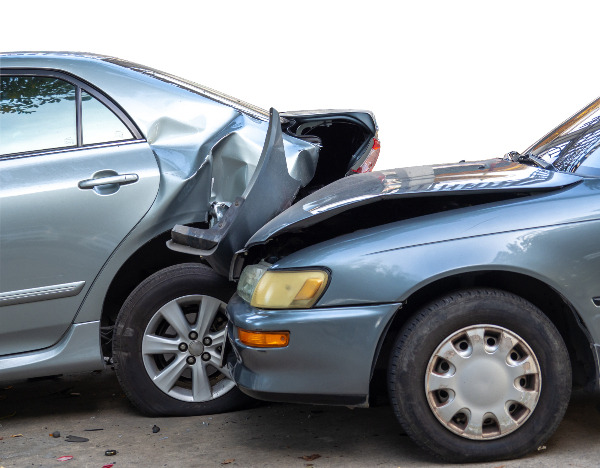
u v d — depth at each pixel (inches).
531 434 150.3
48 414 197.8
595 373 151.7
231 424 182.7
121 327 185.8
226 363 171.3
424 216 154.5
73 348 185.0
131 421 188.1
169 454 166.7
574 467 147.2
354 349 148.9
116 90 190.4
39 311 182.7
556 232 148.9
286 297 150.7
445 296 149.6
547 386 149.9
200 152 187.8
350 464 156.0
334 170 217.9
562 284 148.2
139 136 188.7
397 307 148.1
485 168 177.9
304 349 149.3
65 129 187.9
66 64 190.9
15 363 182.7
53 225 181.3
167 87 193.8
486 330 149.0
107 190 183.3
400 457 157.9
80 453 170.1
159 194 183.6
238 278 175.9
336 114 214.5
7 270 180.4
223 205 185.3
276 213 178.9
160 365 193.3
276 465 157.8
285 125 201.5
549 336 149.3
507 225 149.6
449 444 149.8
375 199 155.9
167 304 185.9
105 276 183.9
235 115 194.4
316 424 179.8
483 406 149.3
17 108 188.1
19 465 164.9
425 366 148.8
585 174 161.9
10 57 191.5
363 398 150.8
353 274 149.1
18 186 181.5
